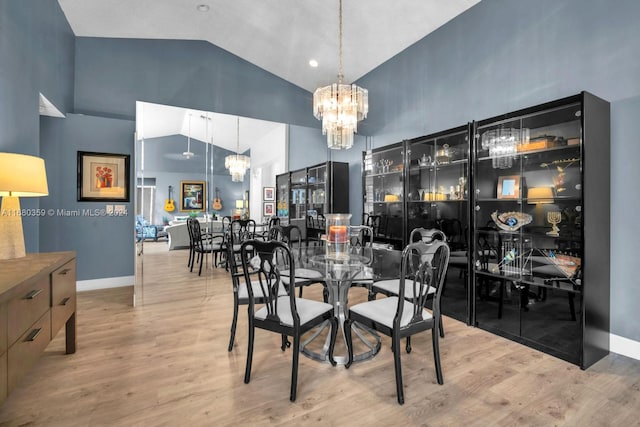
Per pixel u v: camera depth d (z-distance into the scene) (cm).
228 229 420
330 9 356
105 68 396
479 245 285
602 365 213
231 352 227
